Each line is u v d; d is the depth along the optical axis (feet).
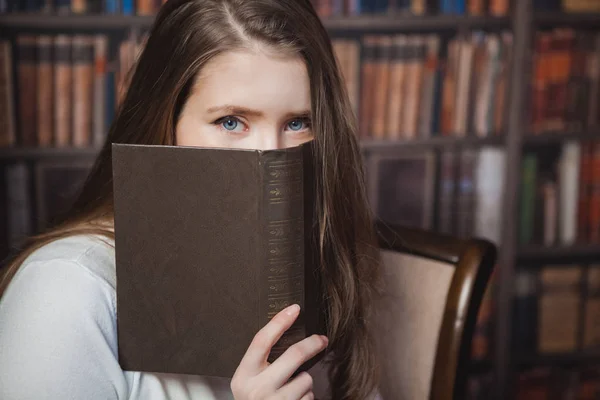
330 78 2.83
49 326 2.36
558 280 7.38
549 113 7.03
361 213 3.22
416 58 6.64
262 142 2.64
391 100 6.70
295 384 2.43
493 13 6.79
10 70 6.10
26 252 2.80
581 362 7.70
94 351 2.43
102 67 6.26
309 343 2.42
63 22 6.15
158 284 2.35
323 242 2.88
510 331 7.36
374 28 7.00
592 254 7.95
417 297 3.70
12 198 6.34
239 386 2.33
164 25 2.76
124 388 2.57
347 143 3.03
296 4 2.70
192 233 2.28
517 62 6.79
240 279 2.29
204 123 2.64
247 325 2.32
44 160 6.51
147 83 2.81
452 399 3.54
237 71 2.54
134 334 2.40
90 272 2.52
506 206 7.06
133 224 2.31
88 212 3.00
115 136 2.99
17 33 6.52
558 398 7.57
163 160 2.24
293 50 2.56
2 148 6.18
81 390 2.37
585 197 7.26
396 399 3.74
